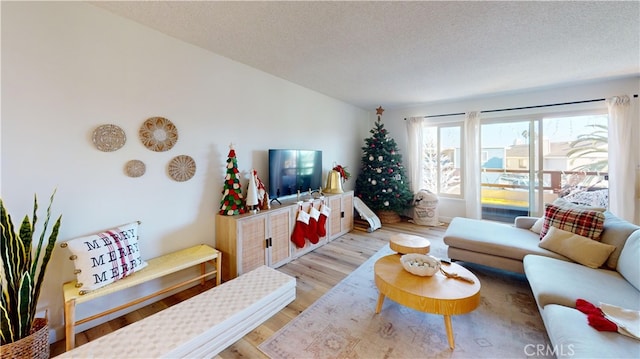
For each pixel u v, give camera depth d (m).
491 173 4.42
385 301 2.22
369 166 4.96
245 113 2.92
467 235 2.77
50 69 1.66
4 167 1.52
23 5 1.56
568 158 3.81
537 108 3.93
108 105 1.90
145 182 2.12
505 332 1.81
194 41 2.33
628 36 2.18
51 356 1.61
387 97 4.35
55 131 1.68
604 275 1.83
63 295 1.69
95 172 1.86
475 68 2.95
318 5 1.76
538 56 2.62
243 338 1.77
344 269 2.87
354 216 5.03
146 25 2.06
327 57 2.67
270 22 1.99
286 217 3.04
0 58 1.49
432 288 1.74
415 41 2.29
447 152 4.83
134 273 1.88
